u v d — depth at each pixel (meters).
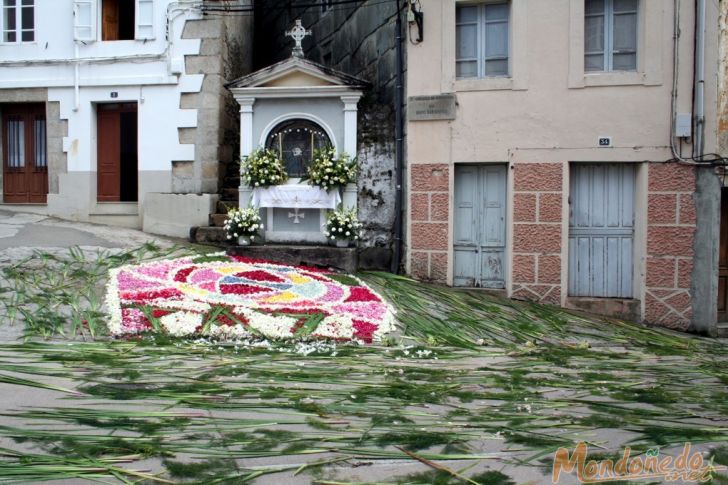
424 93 10.82
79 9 13.67
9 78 13.91
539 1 10.38
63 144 13.79
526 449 4.28
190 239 12.54
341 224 11.30
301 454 4.04
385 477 3.77
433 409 5.15
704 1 9.88
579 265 10.59
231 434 4.34
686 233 10.05
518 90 10.48
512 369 6.72
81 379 5.57
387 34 12.16
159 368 6.04
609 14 10.38
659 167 10.12
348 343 7.63
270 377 5.88
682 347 8.67
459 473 3.86
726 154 9.99
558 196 10.39
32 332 7.16
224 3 13.59
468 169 10.91
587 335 8.91
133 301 8.11
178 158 13.55
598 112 10.27
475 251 10.93
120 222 13.73
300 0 17.41
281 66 11.95
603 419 4.95
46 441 4.09
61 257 10.16
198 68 13.55
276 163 11.89
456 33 10.85
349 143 11.86
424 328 8.38
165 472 3.71
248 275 9.88
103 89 13.70
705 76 9.95
